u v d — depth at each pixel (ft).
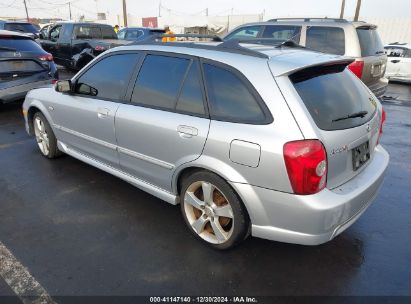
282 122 7.45
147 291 7.91
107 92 11.51
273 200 7.66
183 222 10.61
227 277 8.35
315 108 7.76
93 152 12.49
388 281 8.32
